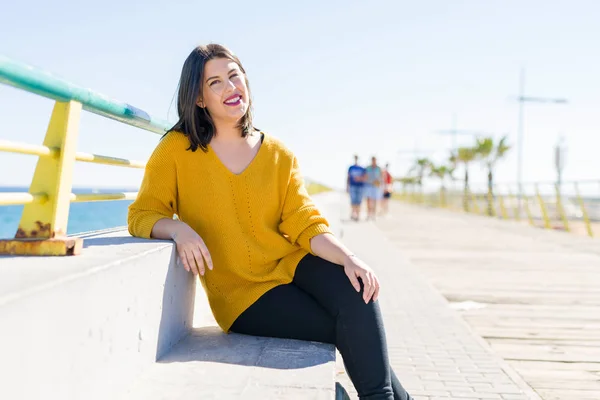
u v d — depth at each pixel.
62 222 1.60
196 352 1.84
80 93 1.65
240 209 2.02
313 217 2.06
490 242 10.12
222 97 1.96
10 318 0.98
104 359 1.36
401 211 23.86
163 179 2.01
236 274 2.03
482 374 3.09
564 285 5.78
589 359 3.38
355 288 1.90
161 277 1.76
